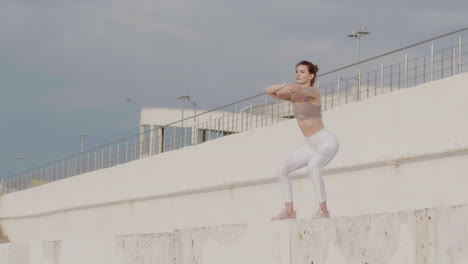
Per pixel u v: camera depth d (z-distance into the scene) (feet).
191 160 80.23
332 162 57.00
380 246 19.77
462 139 45.50
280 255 23.38
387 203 51.93
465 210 17.33
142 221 92.89
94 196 106.83
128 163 96.43
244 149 69.56
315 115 28.96
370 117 53.36
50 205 123.95
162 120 164.35
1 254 43.01
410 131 49.73
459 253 17.43
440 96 47.50
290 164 29.35
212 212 76.18
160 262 29.22
